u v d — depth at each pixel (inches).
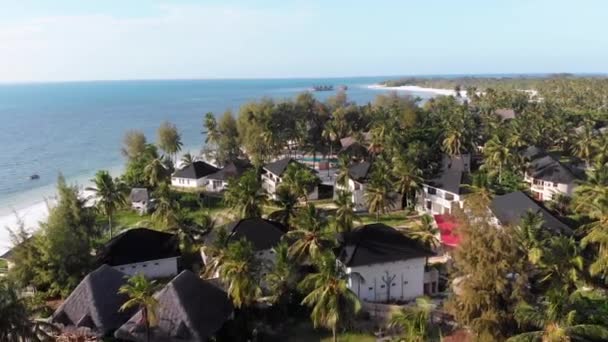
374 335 1766.7
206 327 1656.0
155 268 2367.1
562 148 5285.4
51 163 5738.2
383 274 2050.9
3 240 3100.4
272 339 1747.0
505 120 6289.4
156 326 1632.6
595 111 6422.2
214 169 4379.9
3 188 4549.7
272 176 3959.2
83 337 1679.4
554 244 1807.3
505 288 1438.2
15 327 1357.0
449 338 1590.8
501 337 1407.5
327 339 1755.7
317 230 2068.2
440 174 3371.1
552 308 1202.0
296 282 1952.5
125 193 3299.7
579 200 2476.6
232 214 3004.4
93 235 2432.3
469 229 1489.9
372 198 3043.8
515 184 3380.9
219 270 1948.8
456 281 1685.5
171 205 2758.4
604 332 1135.6
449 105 7258.9
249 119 5369.1
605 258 1771.7
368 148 4658.0
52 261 2082.9
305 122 5713.6
